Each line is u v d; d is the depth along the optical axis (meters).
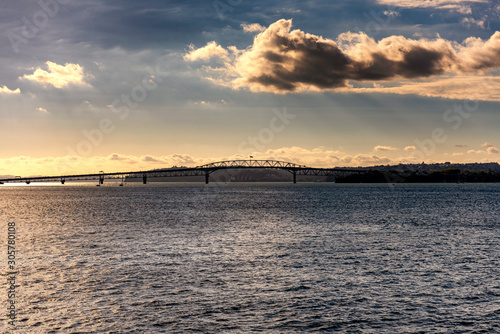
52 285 29.64
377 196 165.25
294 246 45.22
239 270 34.06
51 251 42.69
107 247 44.94
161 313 24.11
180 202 129.12
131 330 21.77
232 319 23.23
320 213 86.44
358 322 22.84
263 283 30.12
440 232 56.50
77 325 22.41
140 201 137.00
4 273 33.19
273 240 49.53
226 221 71.19
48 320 23.08
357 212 88.75
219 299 26.52
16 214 90.00
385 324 22.58
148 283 30.17
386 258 38.75
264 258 38.81
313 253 41.22
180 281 30.67
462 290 28.39
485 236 52.66
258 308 24.91
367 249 43.34
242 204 117.31
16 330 21.78
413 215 81.62
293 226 63.53
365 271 33.66
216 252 41.88
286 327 22.16
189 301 26.14
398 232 56.56
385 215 81.62
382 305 25.47
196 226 63.84
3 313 24.09
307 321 22.97
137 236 53.09
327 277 31.80
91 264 36.44
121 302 25.97
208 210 95.69
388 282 30.36
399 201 129.62
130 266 35.56
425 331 21.72
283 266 35.50
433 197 155.62
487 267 35.03
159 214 85.56
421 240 49.34
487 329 21.94
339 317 23.55
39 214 89.38
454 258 38.78
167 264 36.34
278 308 24.91
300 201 131.38
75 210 99.56
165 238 51.28
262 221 70.94
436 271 33.62
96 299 26.55
